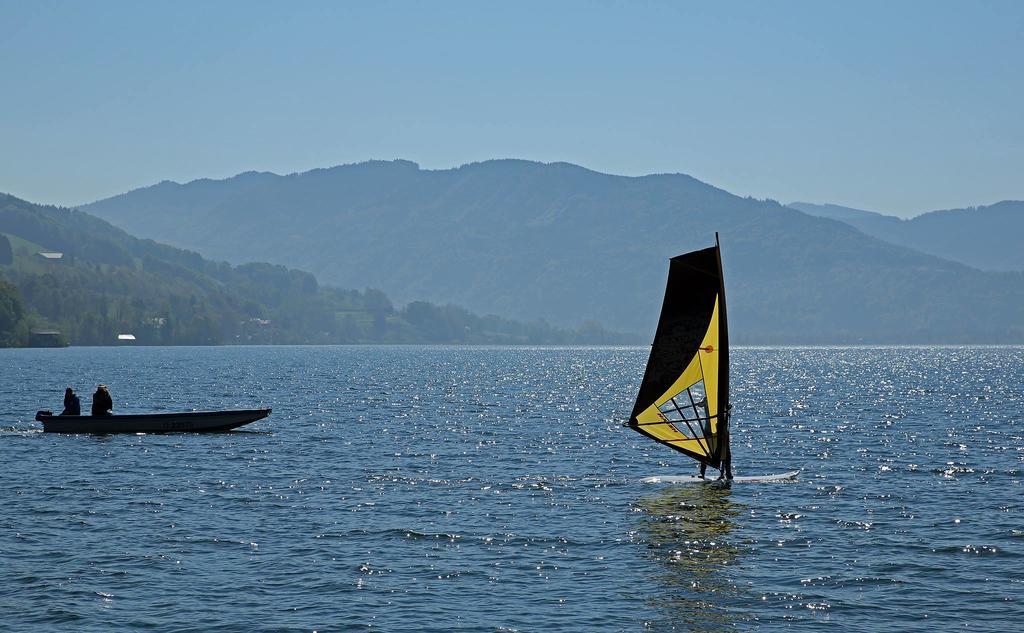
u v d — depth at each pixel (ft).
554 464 232.12
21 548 147.02
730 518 168.25
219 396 476.95
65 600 124.26
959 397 472.03
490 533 157.17
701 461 201.16
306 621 117.80
